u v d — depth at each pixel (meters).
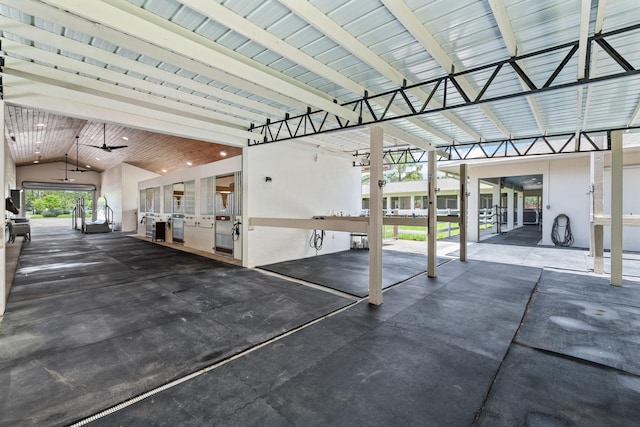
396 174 29.52
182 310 3.64
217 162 7.70
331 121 5.57
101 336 2.91
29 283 4.90
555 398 1.99
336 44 2.83
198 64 3.21
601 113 4.75
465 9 2.27
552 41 2.73
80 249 8.72
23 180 16.11
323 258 7.31
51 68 3.55
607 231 8.49
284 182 6.96
